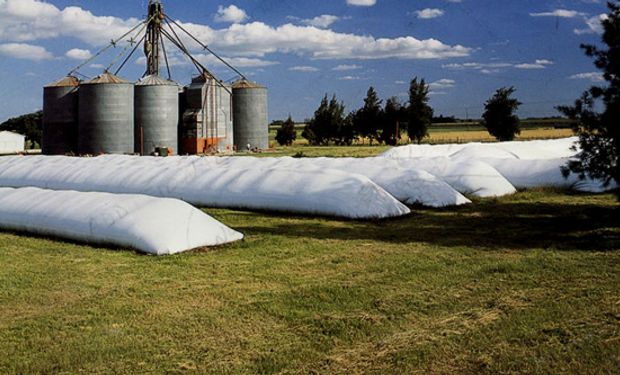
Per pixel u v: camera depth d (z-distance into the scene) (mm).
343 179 16547
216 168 20078
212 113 55469
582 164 13430
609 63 12727
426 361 5848
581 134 13250
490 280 8844
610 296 7848
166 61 55750
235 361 5895
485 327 6742
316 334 6633
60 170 23875
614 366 5598
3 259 10688
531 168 22562
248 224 14727
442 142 67000
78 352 6051
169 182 19859
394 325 6895
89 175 22406
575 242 11797
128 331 6727
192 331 6730
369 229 13859
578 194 20359
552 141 34688
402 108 67625
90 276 9336
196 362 5871
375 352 6105
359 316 7207
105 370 5680
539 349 6055
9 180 24625
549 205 17719
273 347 6258
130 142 51281
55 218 12938
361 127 71250
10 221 13867
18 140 74312
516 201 18875
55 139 52219
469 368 5684
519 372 5555
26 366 5742
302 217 15953
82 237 12266
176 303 7828
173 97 52750
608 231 12859
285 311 7426
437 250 11281
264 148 60781
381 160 23344
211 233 11875
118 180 21234
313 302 7809
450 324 6898
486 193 20016
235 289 8516
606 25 12742
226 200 18016
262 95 60062
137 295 8211
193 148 54594
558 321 6895
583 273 9094
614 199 18594
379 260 10414
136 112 51781
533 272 9234
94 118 49938
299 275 9375
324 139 75000
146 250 11164
